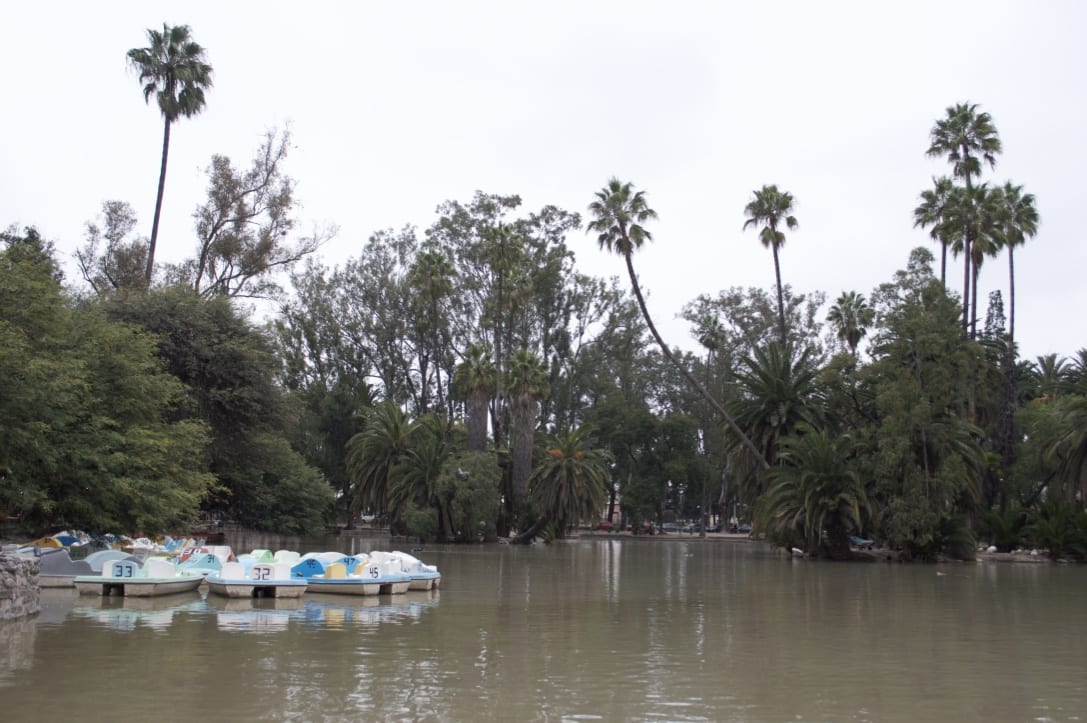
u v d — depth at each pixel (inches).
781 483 1797.5
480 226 3243.1
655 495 3582.7
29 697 404.8
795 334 3390.7
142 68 1675.7
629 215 2003.0
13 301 823.1
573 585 1074.1
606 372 3636.8
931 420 1760.6
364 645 560.4
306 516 2065.7
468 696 418.6
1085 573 1450.5
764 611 806.5
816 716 389.7
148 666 478.6
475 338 3294.8
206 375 1483.8
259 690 423.5
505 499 2598.4
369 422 2682.1
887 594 1004.6
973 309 2098.9
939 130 2261.3
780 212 2240.4
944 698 429.1
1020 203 2266.2
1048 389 2773.1
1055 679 479.5
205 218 1824.6
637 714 388.2
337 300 3243.1
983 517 2096.5
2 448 749.9
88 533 932.6
